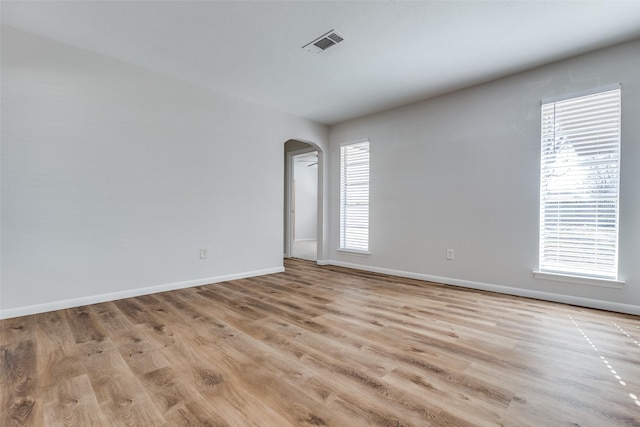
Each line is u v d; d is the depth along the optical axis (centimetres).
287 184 615
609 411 137
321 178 518
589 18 231
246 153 410
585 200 287
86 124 286
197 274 364
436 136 392
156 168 329
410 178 418
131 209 313
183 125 350
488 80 344
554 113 304
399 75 332
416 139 412
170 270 342
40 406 138
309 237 1000
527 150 320
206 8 223
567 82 296
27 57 256
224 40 267
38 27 249
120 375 164
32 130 259
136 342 205
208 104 370
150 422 129
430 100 398
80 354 188
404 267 425
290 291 342
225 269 391
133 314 261
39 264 262
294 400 144
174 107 342
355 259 487
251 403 142
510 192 332
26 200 257
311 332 225
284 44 272
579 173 290
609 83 273
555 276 302
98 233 293
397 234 432
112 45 276
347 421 130
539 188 313
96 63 291
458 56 291
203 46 277
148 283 325
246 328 232
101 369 171
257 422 129
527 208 321
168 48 281
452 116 377
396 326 237
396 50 280
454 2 215
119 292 306
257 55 292
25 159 256
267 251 439
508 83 333
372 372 170
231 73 331
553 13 226
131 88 312
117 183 304
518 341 210
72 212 279
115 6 222
